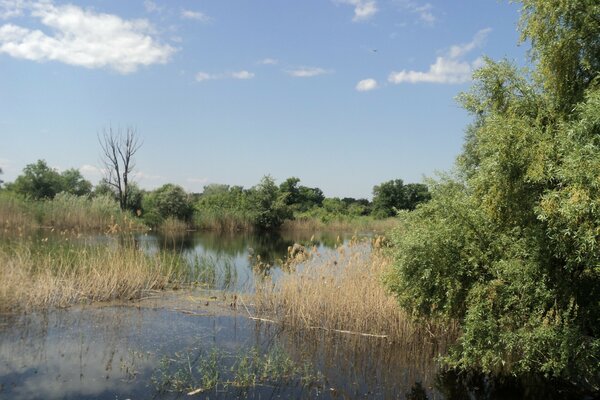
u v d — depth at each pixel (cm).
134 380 832
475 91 899
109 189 5047
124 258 1627
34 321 1154
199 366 914
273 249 2977
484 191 846
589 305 782
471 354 867
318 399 806
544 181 741
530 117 840
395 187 6581
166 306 1366
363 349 1100
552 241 746
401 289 996
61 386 797
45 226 3134
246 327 1212
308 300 1267
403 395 852
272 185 5112
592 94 689
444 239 866
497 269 816
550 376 909
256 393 809
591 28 799
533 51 891
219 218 4662
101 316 1228
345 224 5200
